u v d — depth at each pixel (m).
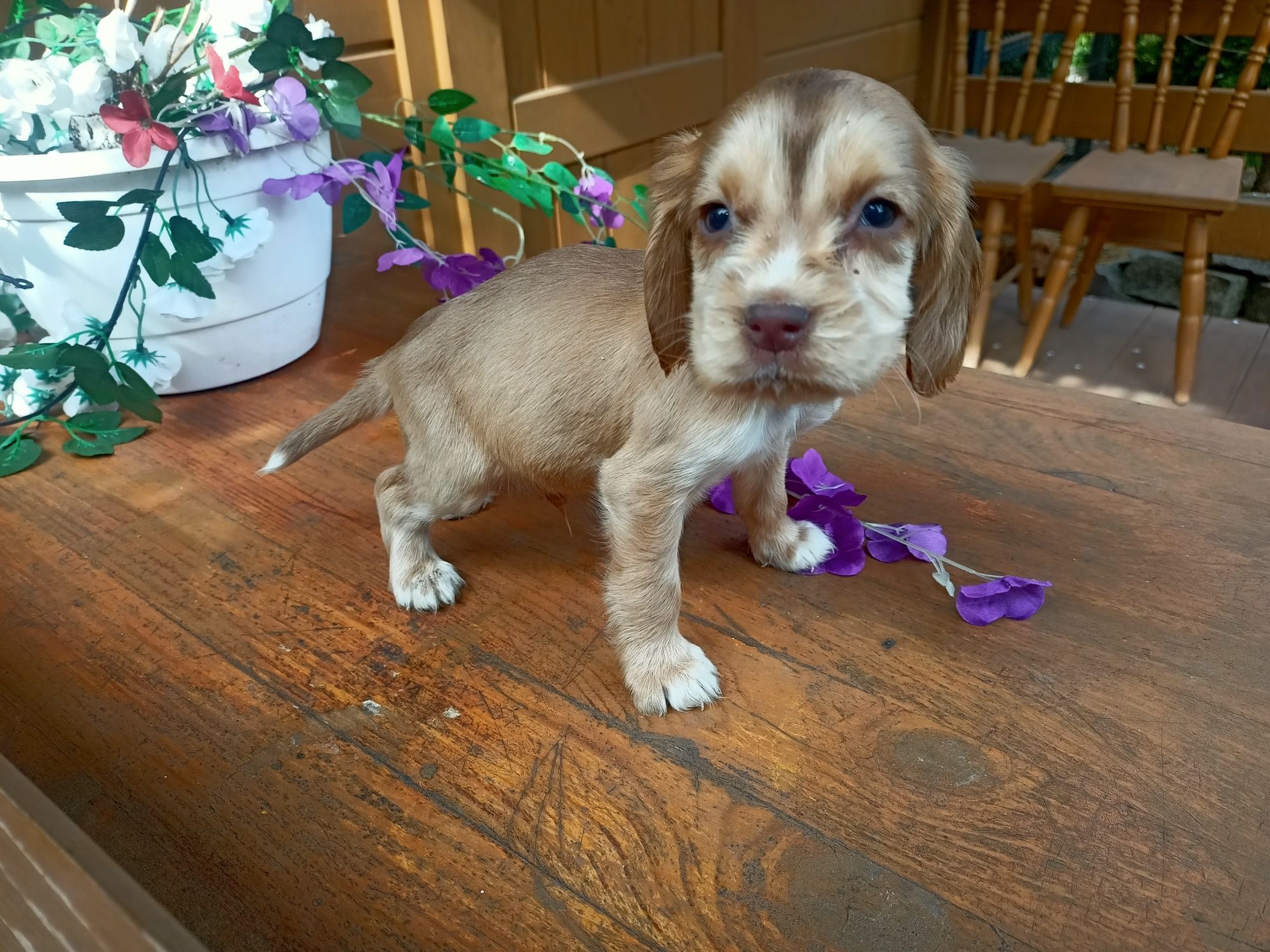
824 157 0.36
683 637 0.45
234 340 0.68
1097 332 1.50
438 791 0.39
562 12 1.05
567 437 0.46
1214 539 0.52
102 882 0.25
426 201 0.73
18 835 0.28
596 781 0.39
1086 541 0.52
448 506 0.50
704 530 0.56
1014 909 0.34
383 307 0.85
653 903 0.34
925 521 0.55
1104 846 0.36
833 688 0.44
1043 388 0.69
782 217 0.37
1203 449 0.60
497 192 1.06
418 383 0.49
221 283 0.64
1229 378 1.33
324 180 0.64
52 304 0.62
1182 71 1.65
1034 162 1.27
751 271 0.35
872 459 0.61
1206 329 1.51
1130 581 0.49
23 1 0.62
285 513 0.57
